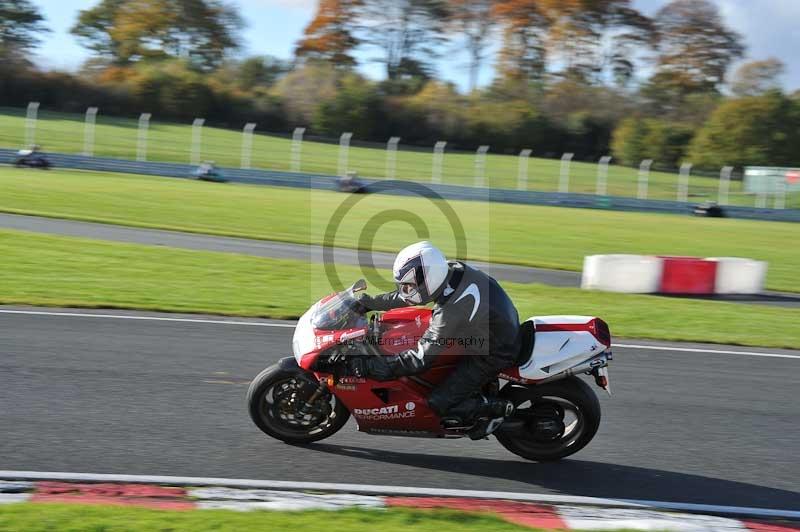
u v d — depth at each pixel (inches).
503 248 1253.1
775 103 3260.3
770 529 301.6
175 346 521.3
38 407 391.9
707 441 399.5
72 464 328.2
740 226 2007.9
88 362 472.4
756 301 919.0
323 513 281.7
